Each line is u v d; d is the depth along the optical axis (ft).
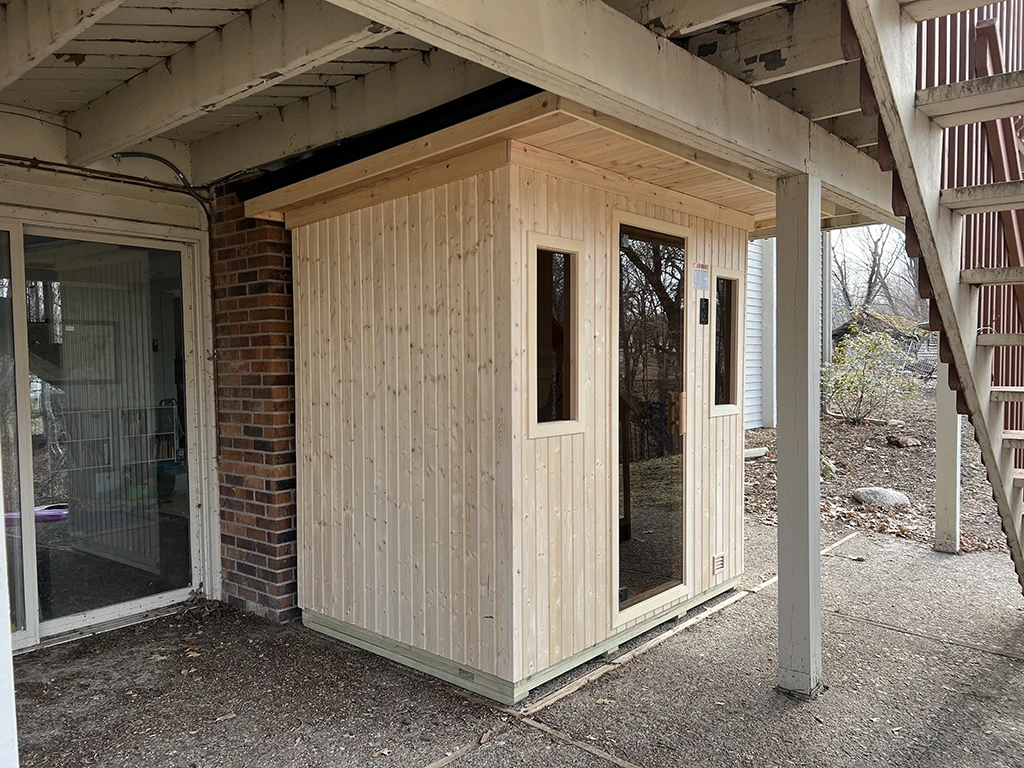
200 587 14.47
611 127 8.80
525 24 5.85
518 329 9.73
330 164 11.39
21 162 11.66
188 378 14.24
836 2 7.95
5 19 7.68
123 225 13.01
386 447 11.54
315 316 12.82
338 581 12.51
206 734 9.29
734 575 14.64
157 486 13.93
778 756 8.54
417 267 10.91
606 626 11.37
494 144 9.53
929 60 8.33
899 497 22.09
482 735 9.12
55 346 12.51
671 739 8.95
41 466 12.35
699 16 7.01
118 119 10.88
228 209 13.88
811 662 10.01
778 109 9.36
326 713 9.80
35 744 9.10
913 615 13.29
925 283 9.34
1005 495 11.37
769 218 14.73
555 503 10.39
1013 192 8.31
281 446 13.32
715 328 13.83
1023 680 10.52
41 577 12.38
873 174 12.05
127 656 11.82
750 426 33.53
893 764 8.36
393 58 10.21
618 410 11.51
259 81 8.56
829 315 35.42
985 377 10.57
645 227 11.91
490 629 10.03
